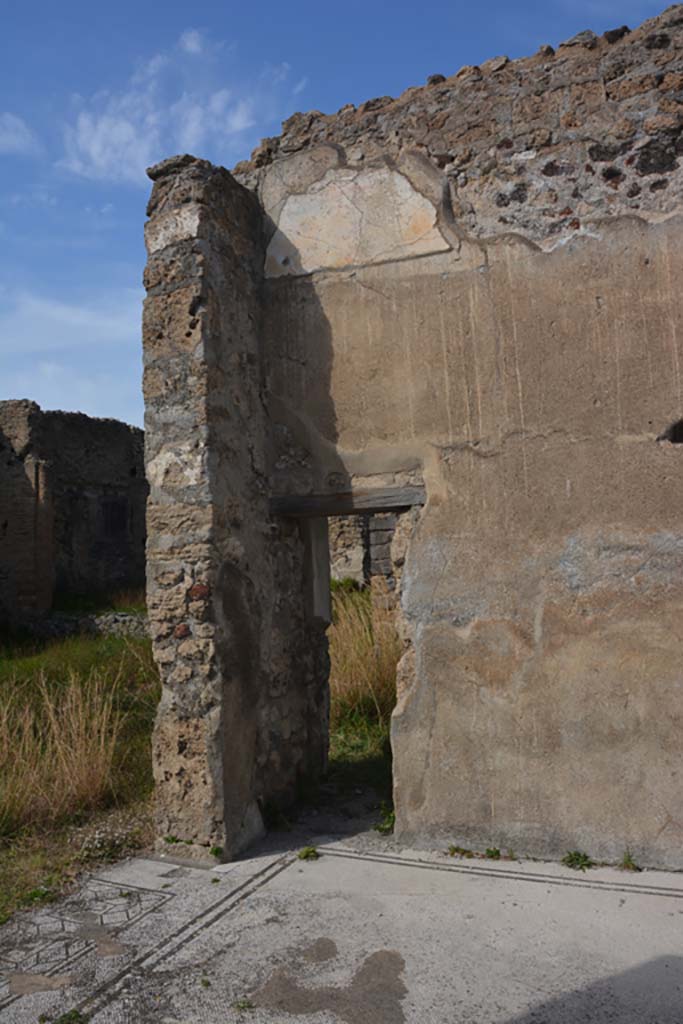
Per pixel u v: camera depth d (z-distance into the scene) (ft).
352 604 30.58
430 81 15.61
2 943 11.10
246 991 9.62
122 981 9.93
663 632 13.17
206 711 14.11
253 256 16.42
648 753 13.10
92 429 56.34
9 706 20.75
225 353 15.07
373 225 15.62
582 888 12.19
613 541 13.56
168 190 15.10
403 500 15.02
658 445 13.47
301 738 17.40
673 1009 8.90
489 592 14.16
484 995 9.33
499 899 11.89
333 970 10.02
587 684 13.48
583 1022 8.71
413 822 14.29
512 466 14.25
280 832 15.26
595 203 14.16
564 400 14.05
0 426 49.75
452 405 14.78
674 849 12.83
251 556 15.55
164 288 14.88
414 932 10.94
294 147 16.47
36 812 16.05
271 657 16.17
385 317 15.39
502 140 14.82
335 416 15.75
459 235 14.94
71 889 12.94
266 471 16.22
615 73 14.26
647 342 13.66
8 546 48.44
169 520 14.53
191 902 12.21
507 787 13.80
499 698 13.96
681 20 13.99
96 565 55.77
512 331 14.46
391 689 23.34
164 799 14.37
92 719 20.59
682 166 13.76
